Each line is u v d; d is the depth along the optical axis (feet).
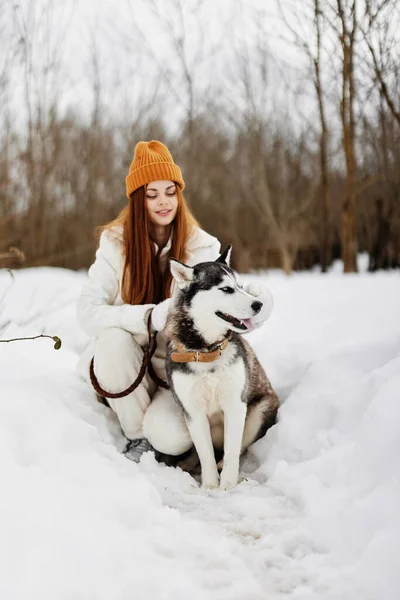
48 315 16.76
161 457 10.32
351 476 7.31
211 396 9.36
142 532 6.57
